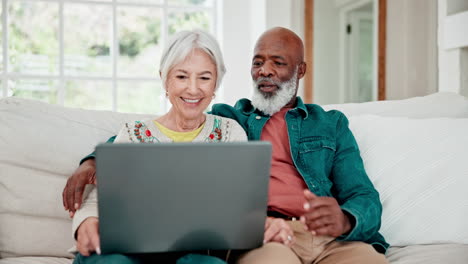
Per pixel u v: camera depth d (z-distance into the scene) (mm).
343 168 1412
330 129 1493
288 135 1488
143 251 931
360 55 3770
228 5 3510
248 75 3561
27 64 3293
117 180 858
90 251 1020
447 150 1499
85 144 1490
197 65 1258
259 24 3436
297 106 1562
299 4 3617
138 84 3498
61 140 1471
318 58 3674
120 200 873
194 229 920
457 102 1821
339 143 1478
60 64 3338
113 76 3439
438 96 1880
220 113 1592
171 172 868
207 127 1366
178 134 1333
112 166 848
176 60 1254
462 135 1531
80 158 1470
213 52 1269
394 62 3889
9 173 1419
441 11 3248
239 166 888
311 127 1505
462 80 3104
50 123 1488
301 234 1273
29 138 1445
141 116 1648
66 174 1463
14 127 1451
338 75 3717
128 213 885
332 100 3721
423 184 1458
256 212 927
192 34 1268
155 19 3510
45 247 1412
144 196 876
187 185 881
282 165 1461
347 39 3727
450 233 1408
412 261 1279
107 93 3439
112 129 1562
